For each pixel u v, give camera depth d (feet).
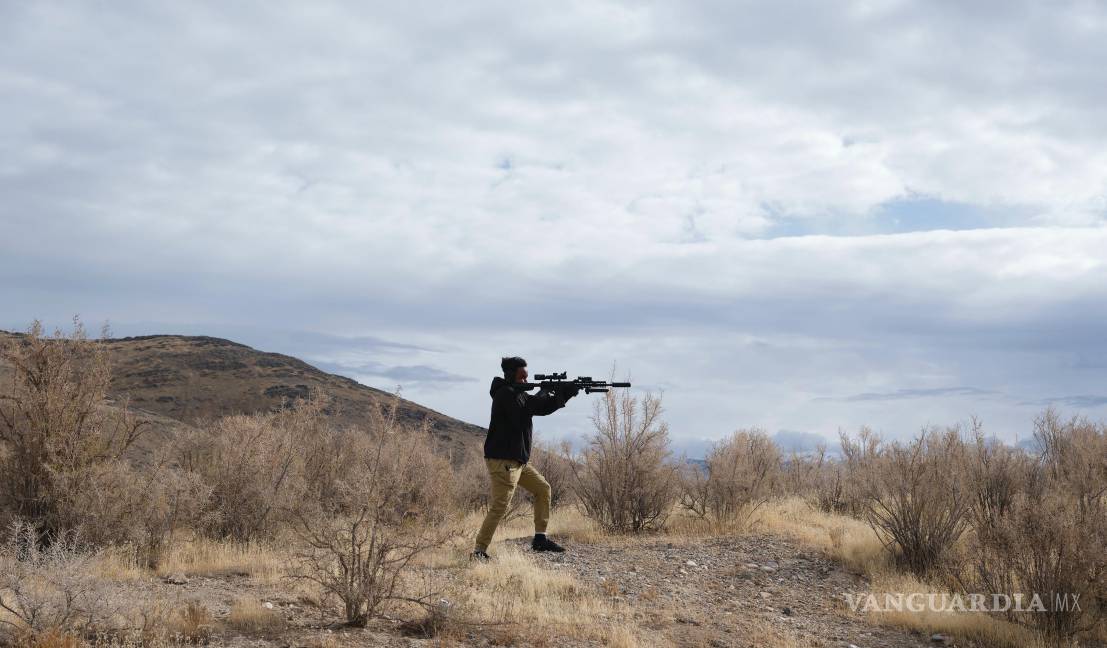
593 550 35.88
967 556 31.01
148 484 32.60
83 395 33.42
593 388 31.32
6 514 30.32
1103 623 25.43
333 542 22.72
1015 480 37.73
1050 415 45.52
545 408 31.37
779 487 56.90
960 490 33.01
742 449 48.03
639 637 22.90
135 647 18.28
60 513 30.60
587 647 21.35
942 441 35.83
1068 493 30.71
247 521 36.58
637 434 42.78
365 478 23.82
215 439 40.91
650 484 42.09
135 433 34.91
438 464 41.93
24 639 17.79
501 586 27.37
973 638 25.13
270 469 38.40
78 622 19.31
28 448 31.65
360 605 21.50
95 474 31.76
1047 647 24.34
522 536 39.68
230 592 25.08
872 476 34.99
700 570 32.53
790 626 25.80
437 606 22.02
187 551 32.48
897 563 32.89
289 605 23.38
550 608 25.00
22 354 33.06
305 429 45.78
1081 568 25.35
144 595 21.39
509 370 32.48
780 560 34.24
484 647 20.40
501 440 31.48
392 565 23.52
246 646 18.98
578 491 44.62
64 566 19.79
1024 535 26.66
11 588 18.85
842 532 39.04
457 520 42.27
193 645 18.90
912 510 32.78
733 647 22.81
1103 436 40.60
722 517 43.29
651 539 39.09
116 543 31.01
